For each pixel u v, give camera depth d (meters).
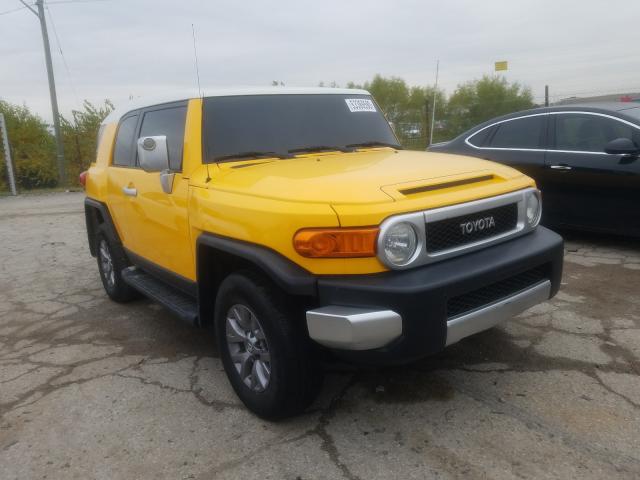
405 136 22.88
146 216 4.33
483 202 3.02
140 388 3.72
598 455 2.70
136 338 4.64
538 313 4.49
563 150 6.32
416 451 2.83
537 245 3.23
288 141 3.99
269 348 2.98
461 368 3.65
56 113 23.33
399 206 2.72
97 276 6.79
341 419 3.16
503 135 6.94
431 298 2.65
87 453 3.02
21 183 28.41
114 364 4.14
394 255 2.68
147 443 3.07
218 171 3.57
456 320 2.78
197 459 2.90
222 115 3.85
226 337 3.38
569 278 5.33
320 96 4.41
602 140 6.06
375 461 2.78
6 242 9.44
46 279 6.80
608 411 3.07
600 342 3.92
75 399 3.63
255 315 3.03
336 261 2.71
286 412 3.07
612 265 5.66
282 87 4.32
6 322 5.28
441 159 3.66
